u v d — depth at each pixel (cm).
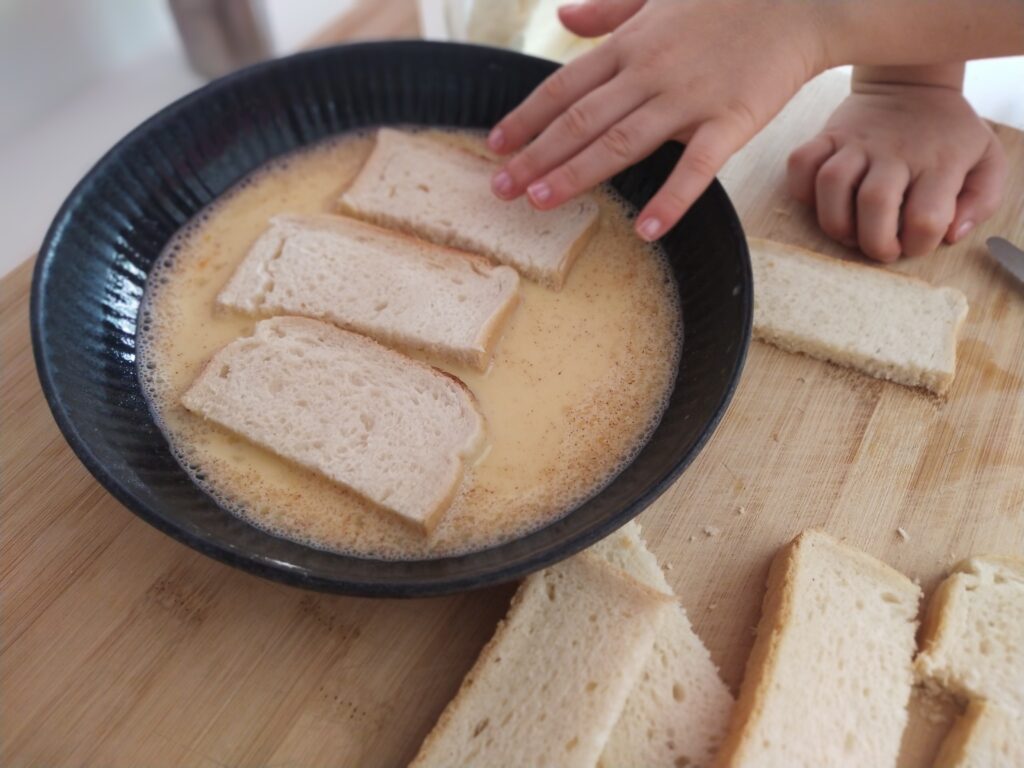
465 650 23
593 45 40
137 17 48
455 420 25
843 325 28
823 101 35
